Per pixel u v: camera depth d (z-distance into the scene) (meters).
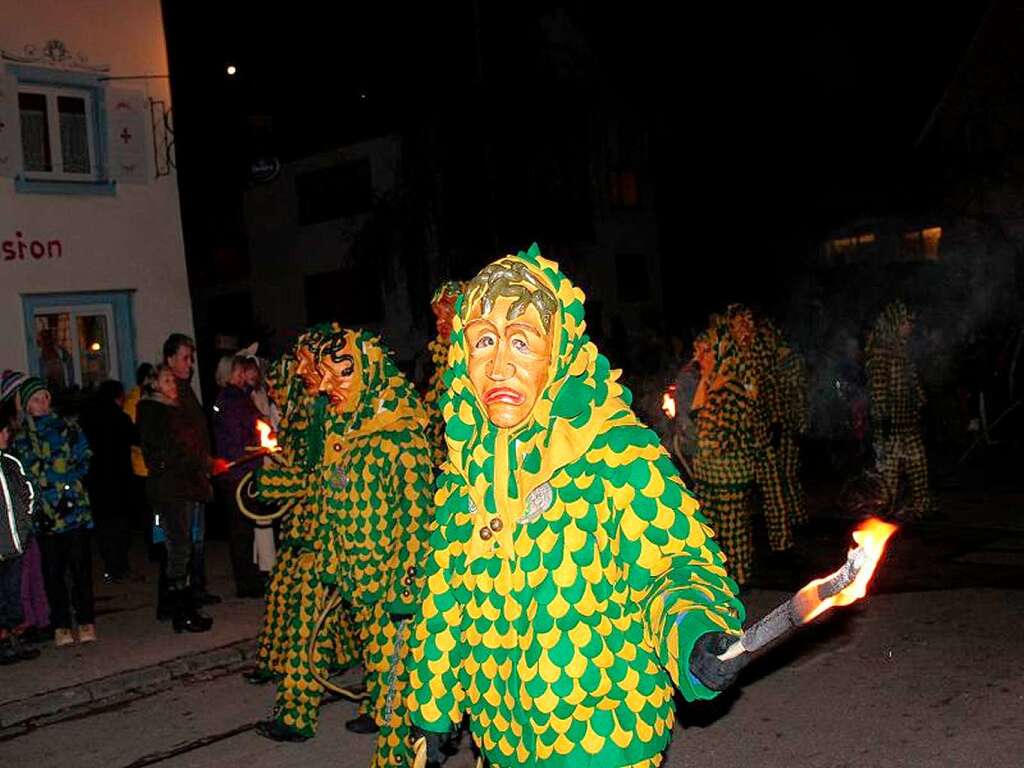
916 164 20.67
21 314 13.38
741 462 7.78
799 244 22.78
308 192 30.20
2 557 7.29
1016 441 14.23
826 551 9.55
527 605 2.80
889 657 6.48
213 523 12.46
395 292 27.44
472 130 24.17
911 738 5.27
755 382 7.93
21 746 6.19
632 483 2.78
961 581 8.10
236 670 7.40
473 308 2.85
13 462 7.41
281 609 6.56
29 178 13.45
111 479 10.16
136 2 14.49
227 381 8.99
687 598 2.50
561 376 2.85
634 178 28.41
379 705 4.65
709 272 25.94
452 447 2.97
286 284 31.09
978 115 19.73
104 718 6.59
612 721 2.78
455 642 3.01
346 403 4.71
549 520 2.79
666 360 17.12
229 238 32.34
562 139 25.53
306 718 5.83
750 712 5.78
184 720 6.43
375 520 4.54
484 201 24.48
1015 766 4.87
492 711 2.88
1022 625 6.89
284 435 5.67
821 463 14.52
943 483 12.62
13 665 7.54
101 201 14.16
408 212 25.11
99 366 14.24
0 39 13.18
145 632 8.23
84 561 7.98
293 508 5.75
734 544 7.92
